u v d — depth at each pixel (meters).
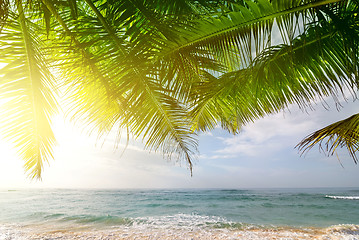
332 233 7.12
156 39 1.54
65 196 35.38
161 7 1.53
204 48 1.57
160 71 1.71
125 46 1.62
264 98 2.32
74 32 1.56
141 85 1.90
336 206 17.23
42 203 20.92
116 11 1.58
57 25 1.79
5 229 7.85
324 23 1.39
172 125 2.48
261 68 1.83
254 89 2.16
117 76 1.85
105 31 1.63
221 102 2.69
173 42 1.53
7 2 1.37
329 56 1.70
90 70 1.70
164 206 18.19
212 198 29.00
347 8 1.43
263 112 2.49
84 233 7.09
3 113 1.97
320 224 9.20
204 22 1.43
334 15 1.28
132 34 1.64
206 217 11.39
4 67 1.71
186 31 1.48
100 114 2.13
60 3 1.53
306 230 7.69
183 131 2.59
